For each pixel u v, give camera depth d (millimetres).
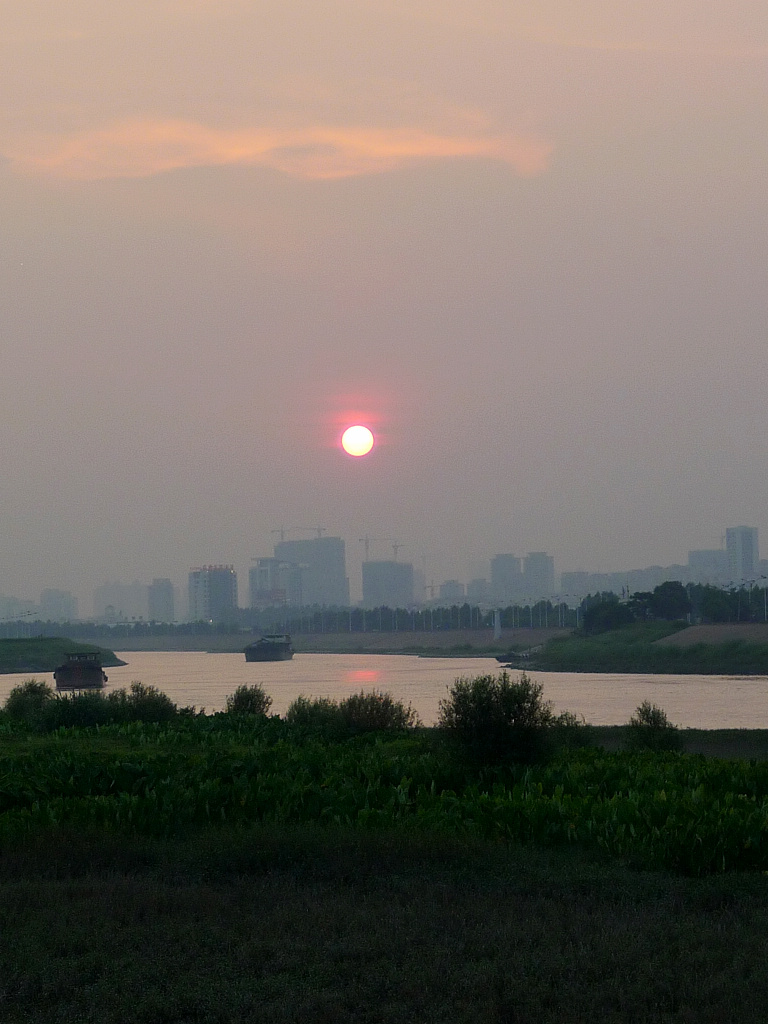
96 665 182750
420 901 19500
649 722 51156
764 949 16375
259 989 14656
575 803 27250
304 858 23219
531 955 15984
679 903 19984
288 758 36688
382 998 14508
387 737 46625
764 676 191000
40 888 20203
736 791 31000
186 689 159125
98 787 31094
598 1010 13992
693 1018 13586
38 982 14953
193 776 31281
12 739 46062
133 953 16156
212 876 22391
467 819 27172
